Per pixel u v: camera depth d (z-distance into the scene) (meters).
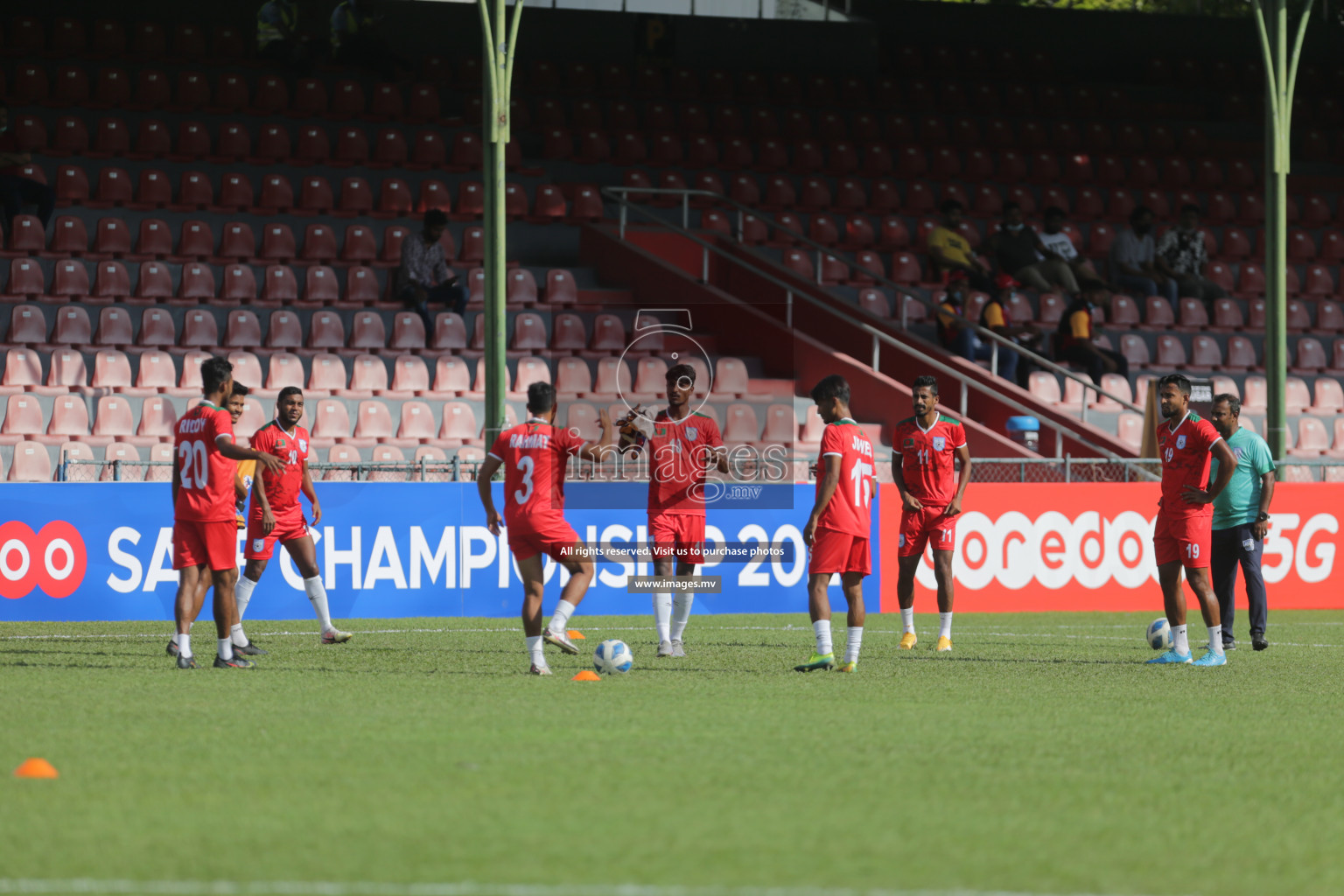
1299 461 56.56
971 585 53.59
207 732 24.97
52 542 46.69
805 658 38.31
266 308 69.00
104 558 47.06
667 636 38.69
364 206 79.12
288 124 83.81
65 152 76.94
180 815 18.69
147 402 60.72
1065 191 92.56
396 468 49.69
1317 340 82.88
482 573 49.69
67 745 23.69
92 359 64.25
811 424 66.56
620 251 76.56
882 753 23.42
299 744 23.88
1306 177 99.75
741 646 41.88
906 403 65.88
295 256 74.88
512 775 21.33
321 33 88.81
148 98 81.88
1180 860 16.84
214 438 34.19
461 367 67.06
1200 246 84.75
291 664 36.06
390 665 35.91
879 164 92.19
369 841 17.34
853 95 97.12
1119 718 27.73
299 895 14.99
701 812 19.00
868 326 69.00
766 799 19.83
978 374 67.88
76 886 15.34
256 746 23.59
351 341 69.25
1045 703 29.70
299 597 48.53
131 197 75.38
